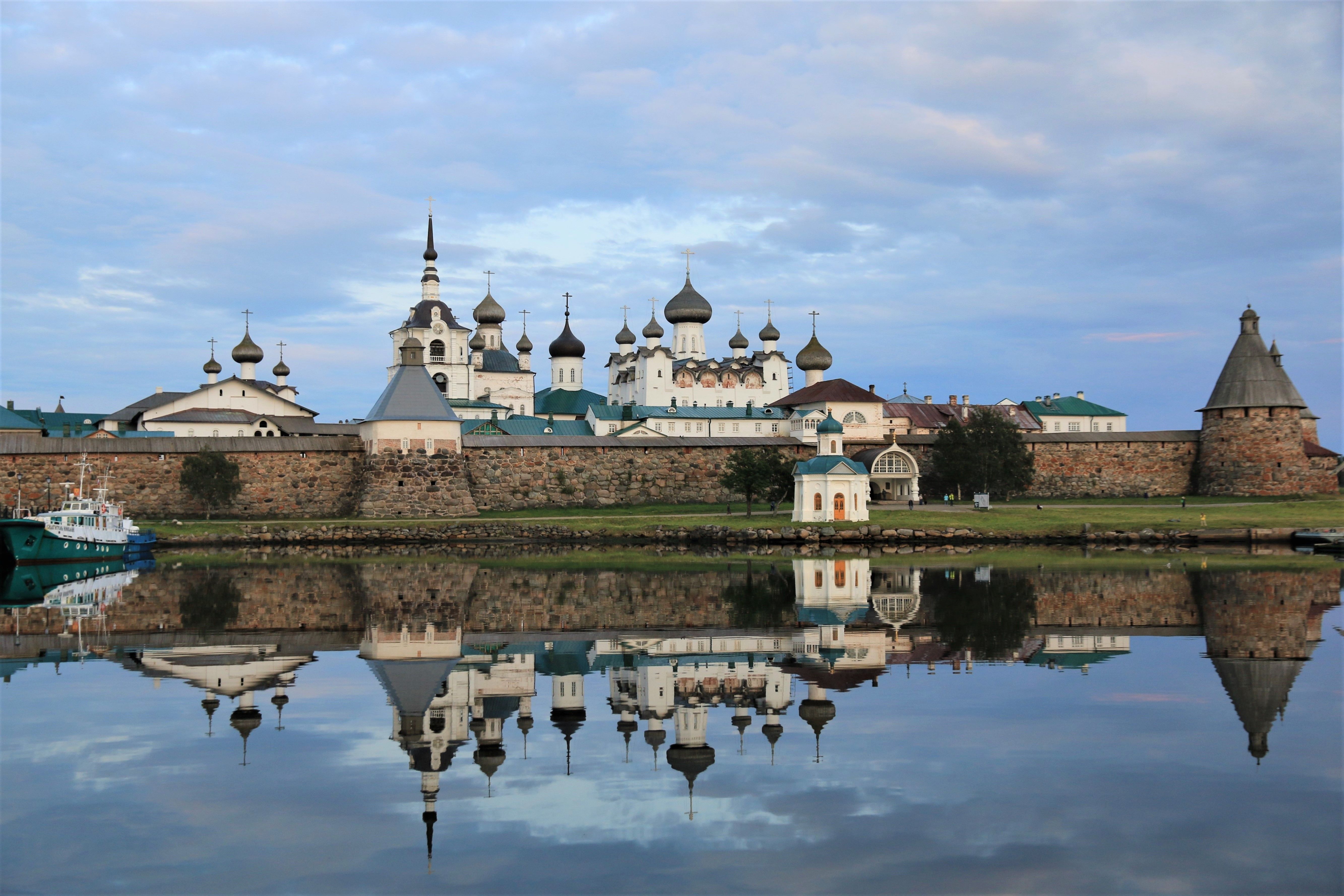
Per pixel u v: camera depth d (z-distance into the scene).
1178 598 39.47
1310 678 23.89
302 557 64.56
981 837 14.05
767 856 13.47
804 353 155.25
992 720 20.16
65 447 84.94
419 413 90.12
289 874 12.95
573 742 18.97
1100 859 13.27
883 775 16.75
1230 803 15.23
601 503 96.12
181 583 46.88
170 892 12.44
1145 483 101.81
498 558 63.03
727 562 58.88
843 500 81.69
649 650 28.58
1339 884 12.54
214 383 127.81
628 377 167.88
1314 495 97.94
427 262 155.75
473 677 24.81
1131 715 20.48
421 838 14.17
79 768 17.19
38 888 12.54
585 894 12.37
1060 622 33.31
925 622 33.53
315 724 20.14
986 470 94.81
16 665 26.17
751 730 19.64
